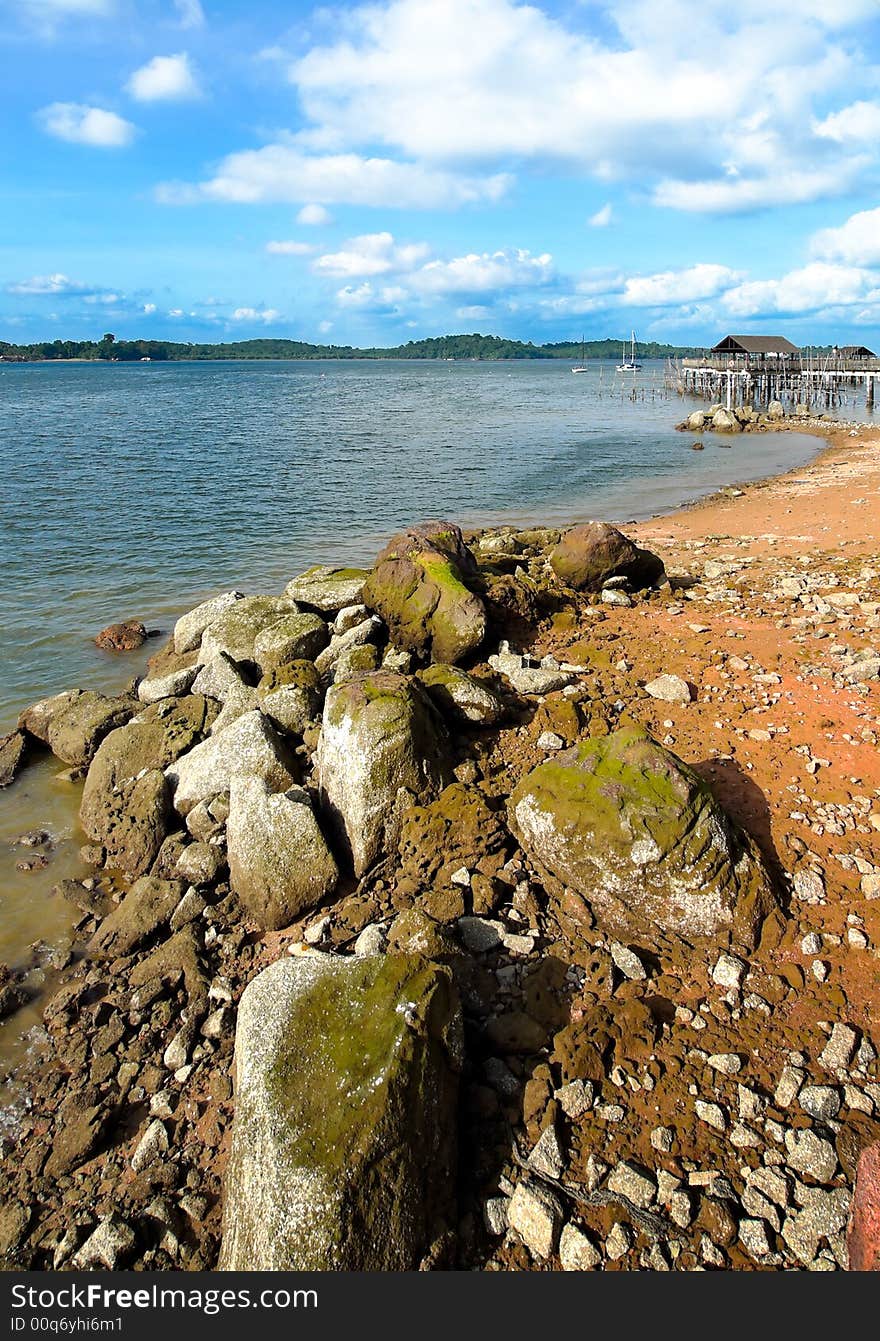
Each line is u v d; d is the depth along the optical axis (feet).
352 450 150.92
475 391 367.04
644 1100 19.61
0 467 129.59
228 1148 20.66
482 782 30.89
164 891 29.04
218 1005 24.90
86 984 26.53
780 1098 19.29
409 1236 16.44
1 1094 23.00
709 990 22.24
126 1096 22.58
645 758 25.08
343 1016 18.99
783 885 24.84
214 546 81.51
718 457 138.00
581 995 22.58
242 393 348.38
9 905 30.83
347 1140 16.57
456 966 23.15
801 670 37.17
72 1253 18.71
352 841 28.81
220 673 41.01
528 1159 18.65
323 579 49.83
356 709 30.17
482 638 40.96
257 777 29.84
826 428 170.19
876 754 30.53
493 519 91.66
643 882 23.39
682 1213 17.33
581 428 191.52
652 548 68.59
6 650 55.83
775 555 61.93
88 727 40.57
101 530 87.86
